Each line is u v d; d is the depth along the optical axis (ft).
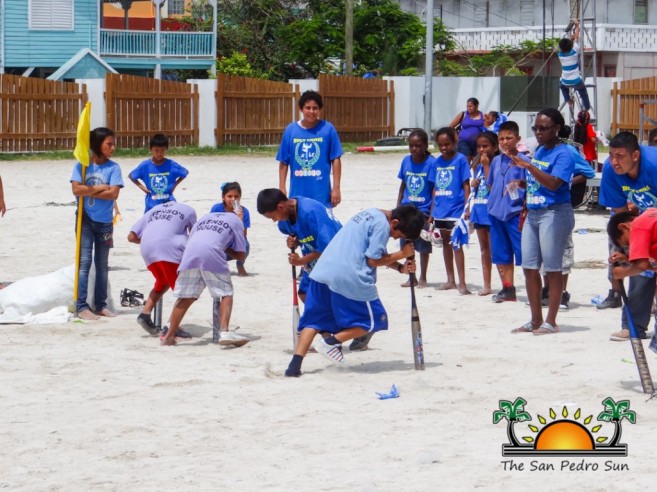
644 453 32.45
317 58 245.24
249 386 41.70
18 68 216.13
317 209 45.91
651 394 38.83
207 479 30.73
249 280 66.69
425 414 37.24
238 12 257.75
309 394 40.32
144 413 37.91
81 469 31.91
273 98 192.03
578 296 61.57
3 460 32.86
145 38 222.89
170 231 51.31
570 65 109.70
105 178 55.06
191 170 146.30
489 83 205.26
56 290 56.03
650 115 196.95
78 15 214.28
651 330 51.52
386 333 51.96
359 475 30.81
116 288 63.93
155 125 177.58
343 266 42.86
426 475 30.68
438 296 62.18
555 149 49.06
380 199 113.19
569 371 43.06
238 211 51.93
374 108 204.13
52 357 46.98
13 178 131.75
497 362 44.93
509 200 57.88
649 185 42.83
